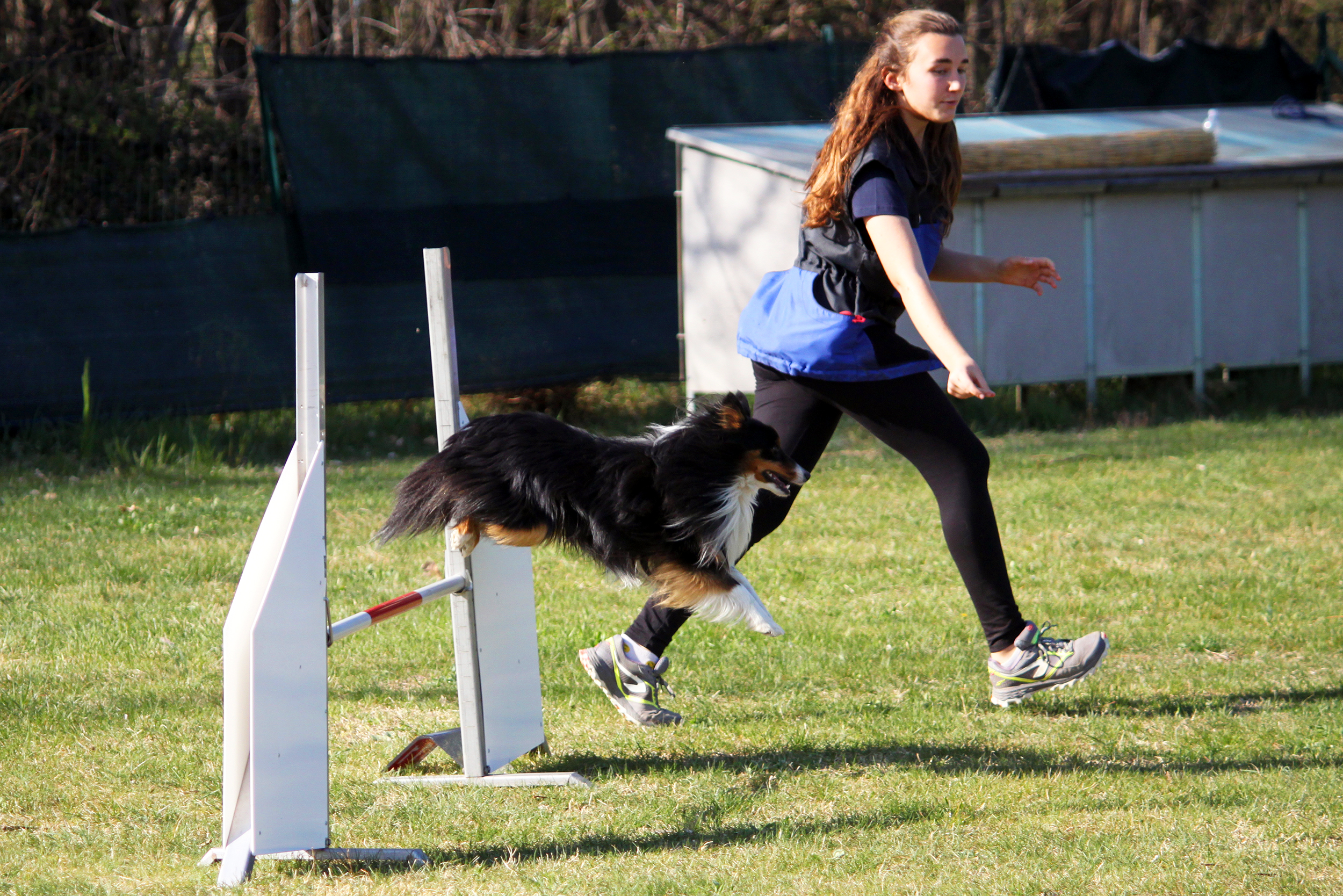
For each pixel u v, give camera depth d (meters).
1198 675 8.10
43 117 17.00
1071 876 5.11
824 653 8.65
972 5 33.69
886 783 6.29
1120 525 12.41
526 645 6.69
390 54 25.92
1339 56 28.62
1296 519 12.46
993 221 17.83
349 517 12.92
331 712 7.47
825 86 19.33
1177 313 18.88
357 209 16.88
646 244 18.28
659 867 5.28
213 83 20.02
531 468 6.09
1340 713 7.28
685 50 18.47
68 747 6.73
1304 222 19.17
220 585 10.26
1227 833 5.56
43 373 15.46
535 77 17.64
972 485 6.91
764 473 6.53
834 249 6.72
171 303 16.02
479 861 5.39
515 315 17.69
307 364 5.29
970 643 8.91
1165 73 22.94
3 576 10.26
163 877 5.21
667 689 7.19
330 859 5.35
